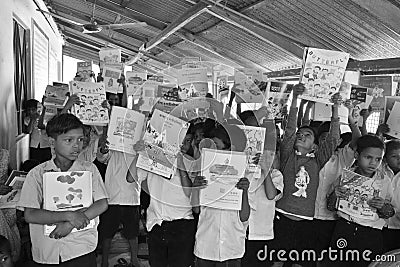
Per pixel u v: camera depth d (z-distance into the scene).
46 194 2.46
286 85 3.64
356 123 3.54
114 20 10.65
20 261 2.98
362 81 5.19
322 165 3.44
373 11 4.50
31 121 5.50
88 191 2.53
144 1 8.19
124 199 3.86
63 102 5.28
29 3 6.78
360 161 3.14
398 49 5.41
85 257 2.60
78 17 10.80
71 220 2.44
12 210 3.11
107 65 4.45
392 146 3.38
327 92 3.36
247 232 3.23
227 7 6.32
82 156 3.86
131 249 3.95
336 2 5.04
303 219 3.36
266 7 6.08
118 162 3.87
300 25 6.19
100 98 3.95
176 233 3.16
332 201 3.26
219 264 2.88
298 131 3.37
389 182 3.20
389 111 3.54
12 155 4.89
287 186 3.36
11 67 4.95
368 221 3.13
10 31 4.92
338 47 6.24
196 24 8.47
